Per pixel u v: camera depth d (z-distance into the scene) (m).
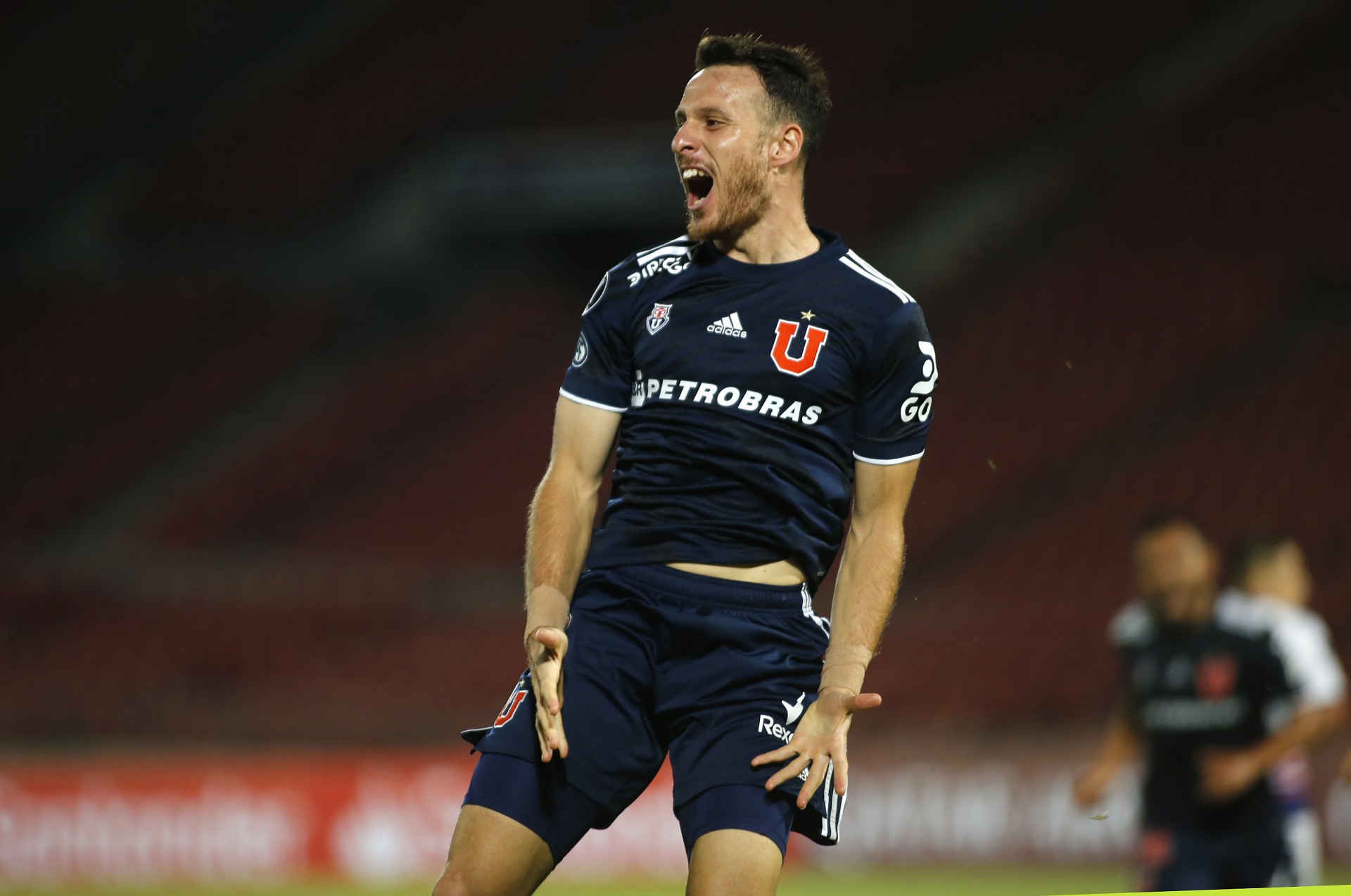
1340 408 65.12
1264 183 76.25
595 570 11.38
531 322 79.94
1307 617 21.06
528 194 81.50
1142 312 71.81
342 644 56.84
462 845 10.61
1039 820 40.97
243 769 39.59
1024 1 88.94
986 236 78.25
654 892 37.91
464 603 61.62
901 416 11.17
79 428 76.38
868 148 81.81
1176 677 21.00
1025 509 63.06
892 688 49.94
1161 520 21.09
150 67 93.88
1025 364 70.38
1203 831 20.81
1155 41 84.38
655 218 80.44
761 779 10.63
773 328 11.02
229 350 80.62
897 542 11.23
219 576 64.44
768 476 10.97
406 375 77.12
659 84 84.75
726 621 10.97
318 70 93.69
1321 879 36.41
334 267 85.38
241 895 37.19
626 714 11.06
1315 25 83.12
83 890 37.56
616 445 12.05
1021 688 49.59
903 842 41.19
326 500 69.62
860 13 89.62
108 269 88.31
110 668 55.69
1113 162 79.44
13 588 60.44
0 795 38.22
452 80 90.06
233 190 87.31
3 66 91.62
